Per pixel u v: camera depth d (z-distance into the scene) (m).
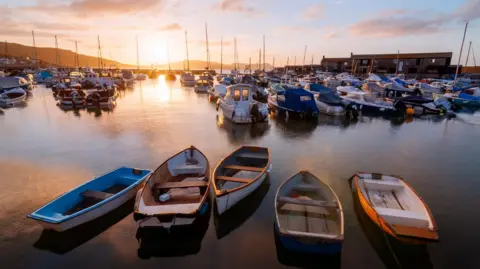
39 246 7.25
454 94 35.00
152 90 49.56
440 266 6.75
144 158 13.70
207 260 6.92
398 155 14.94
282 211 8.27
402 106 28.80
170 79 76.12
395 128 21.72
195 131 19.44
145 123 21.73
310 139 17.95
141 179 9.52
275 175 11.97
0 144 15.86
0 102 29.28
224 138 17.75
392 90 35.19
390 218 7.46
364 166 13.22
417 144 17.17
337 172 12.41
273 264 6.80
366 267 6.73
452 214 9.03
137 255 7.06
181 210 7.62
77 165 12.74
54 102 32.16
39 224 8.10
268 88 43.12
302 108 24.25
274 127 21.31
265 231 8.06
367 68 80.31
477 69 81.00
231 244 7.50
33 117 23.67
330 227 7.56
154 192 8.89
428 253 7.18
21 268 6.56
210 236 7.82
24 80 42.88
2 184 10.69
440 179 11.84
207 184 8.95
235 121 21.95
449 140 18.25
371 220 8.16
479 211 9.23
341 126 22.09
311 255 7.01
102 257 6.97
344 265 6.79
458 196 10.31
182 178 10.25
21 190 10.21
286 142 17.14
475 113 30.03
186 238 7.71
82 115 24.78
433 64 71.88
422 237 6.48
